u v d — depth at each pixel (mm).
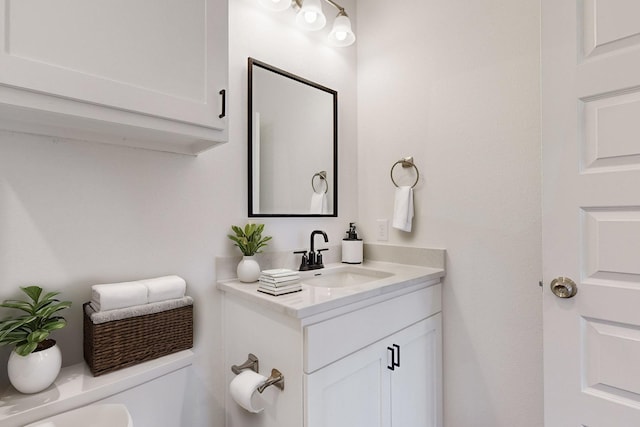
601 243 988
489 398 1406
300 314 908
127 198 1061
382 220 1789
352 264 1709
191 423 1172
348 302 1045
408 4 1698
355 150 1899
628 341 943
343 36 1698
